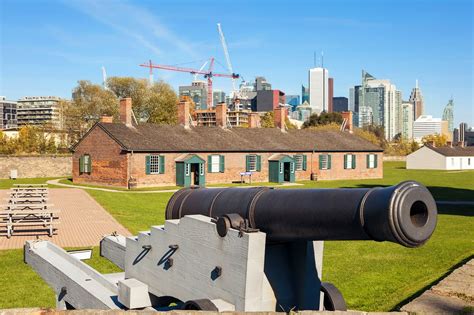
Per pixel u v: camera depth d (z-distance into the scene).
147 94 66.94
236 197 6.42
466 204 26.03
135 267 7.95
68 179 43.00
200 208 6.82
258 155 41.75
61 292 8.66
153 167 36.56
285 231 5.70
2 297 9.94
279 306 6.32
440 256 12.93
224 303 5.97
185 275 6.77
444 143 110.19
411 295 9.14
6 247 14.57
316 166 45.44
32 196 24.50
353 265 12.15
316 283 6.47
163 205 25.02
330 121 90.50
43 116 155.00
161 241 7.28
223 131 42.78
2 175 43.88
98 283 8.15
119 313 5.20
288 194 5.84
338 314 5.21
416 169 66.88
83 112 64.75
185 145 38.31
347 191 5.30
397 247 14.37
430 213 4.75
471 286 8.18
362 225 4.88
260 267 5.80
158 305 7.54
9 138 58.69
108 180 36.84
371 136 91.25
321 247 6.52
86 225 18.53
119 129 37.38
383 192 4.83
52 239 15.82
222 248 6.09
